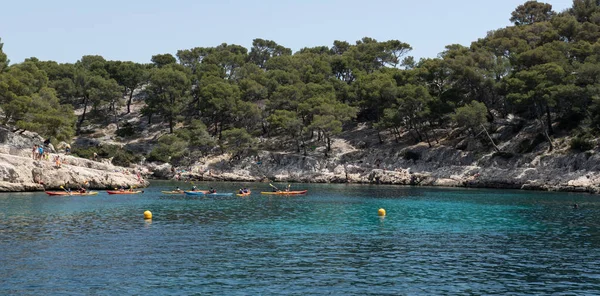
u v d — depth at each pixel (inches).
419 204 2851.9
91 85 6702.8
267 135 6230.3
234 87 6338.6
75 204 2706.7
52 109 4549.7
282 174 5383.9
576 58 4633.4
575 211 2507.4
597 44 4448.8
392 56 7618.1
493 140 4658.0
